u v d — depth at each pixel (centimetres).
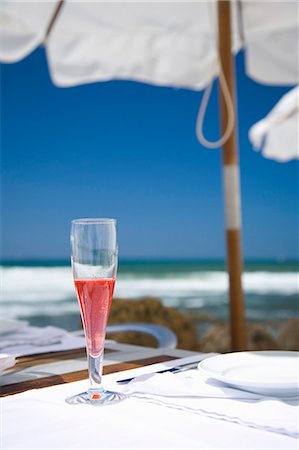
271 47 260
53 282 1662
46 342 101
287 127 355
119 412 56
